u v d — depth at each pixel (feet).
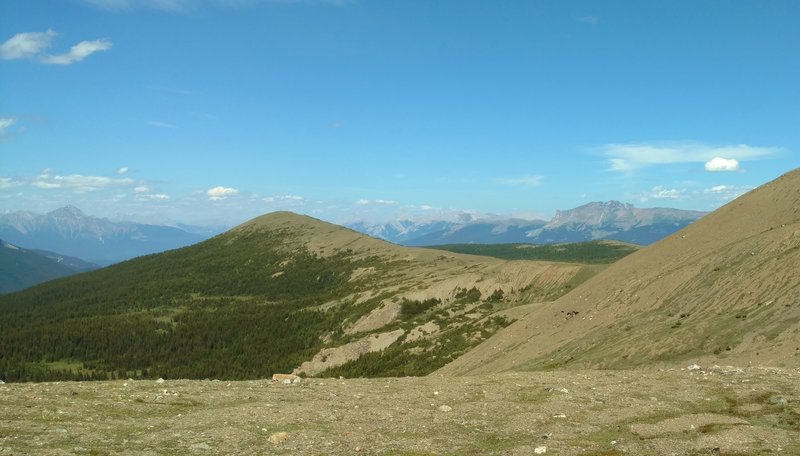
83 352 634.02
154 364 599.98
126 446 61.26
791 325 151.02
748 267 204.74
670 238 312.71
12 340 652.89
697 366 125.18
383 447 63.93
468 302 505.66
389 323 517.96
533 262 537.24
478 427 74.02
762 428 71.56
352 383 117.19
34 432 64.75
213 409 83.46
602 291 276.82
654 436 69.46
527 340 268.62
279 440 64.44
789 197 276.41
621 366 172.04
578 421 77.51
